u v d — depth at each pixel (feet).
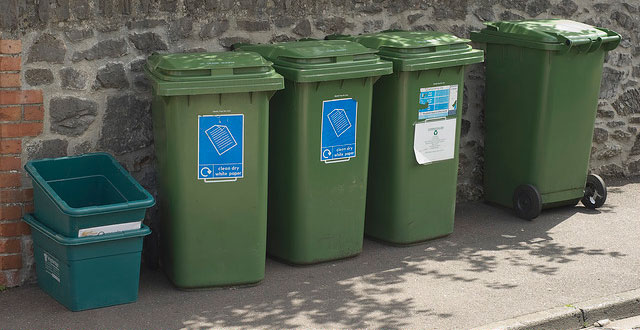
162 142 16.60
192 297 16.78
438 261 18.58
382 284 17.46
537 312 16.37
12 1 16.30
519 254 19.01
